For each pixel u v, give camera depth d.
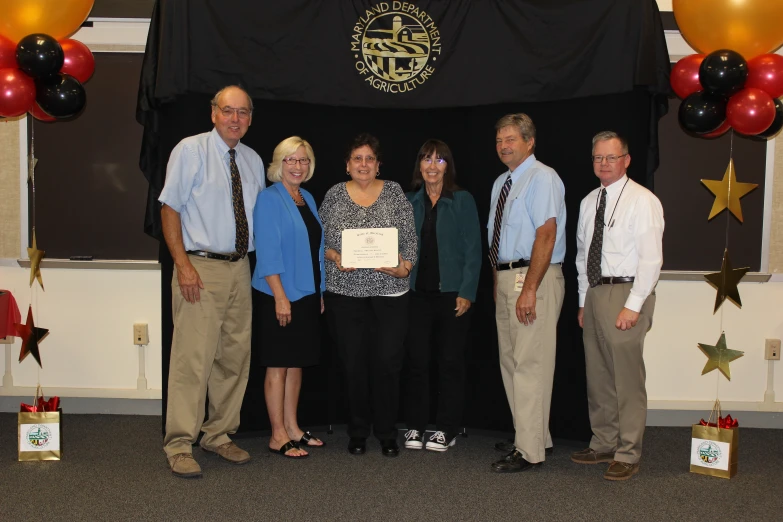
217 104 3.02
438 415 3.46
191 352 3.04
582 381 3.55
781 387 4.00
